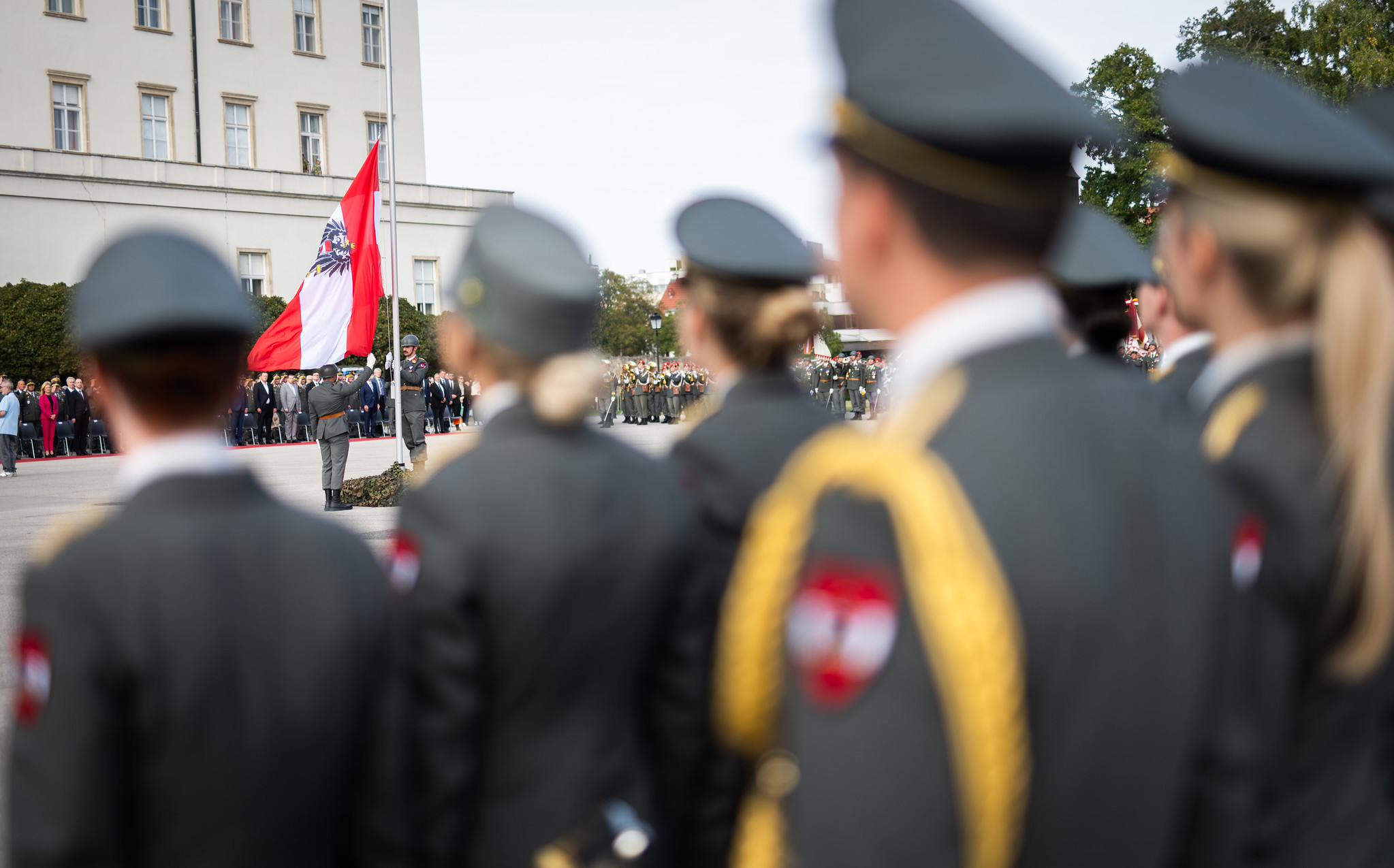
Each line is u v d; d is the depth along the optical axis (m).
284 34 41.56
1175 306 1.67
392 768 1.63
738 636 1.08
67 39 36.41
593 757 1.89
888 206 1.04
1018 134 0.94
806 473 1.04
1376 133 1.99
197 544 1.45
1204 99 1.43
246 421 27.95
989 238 1.01
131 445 1.53
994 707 0.85
